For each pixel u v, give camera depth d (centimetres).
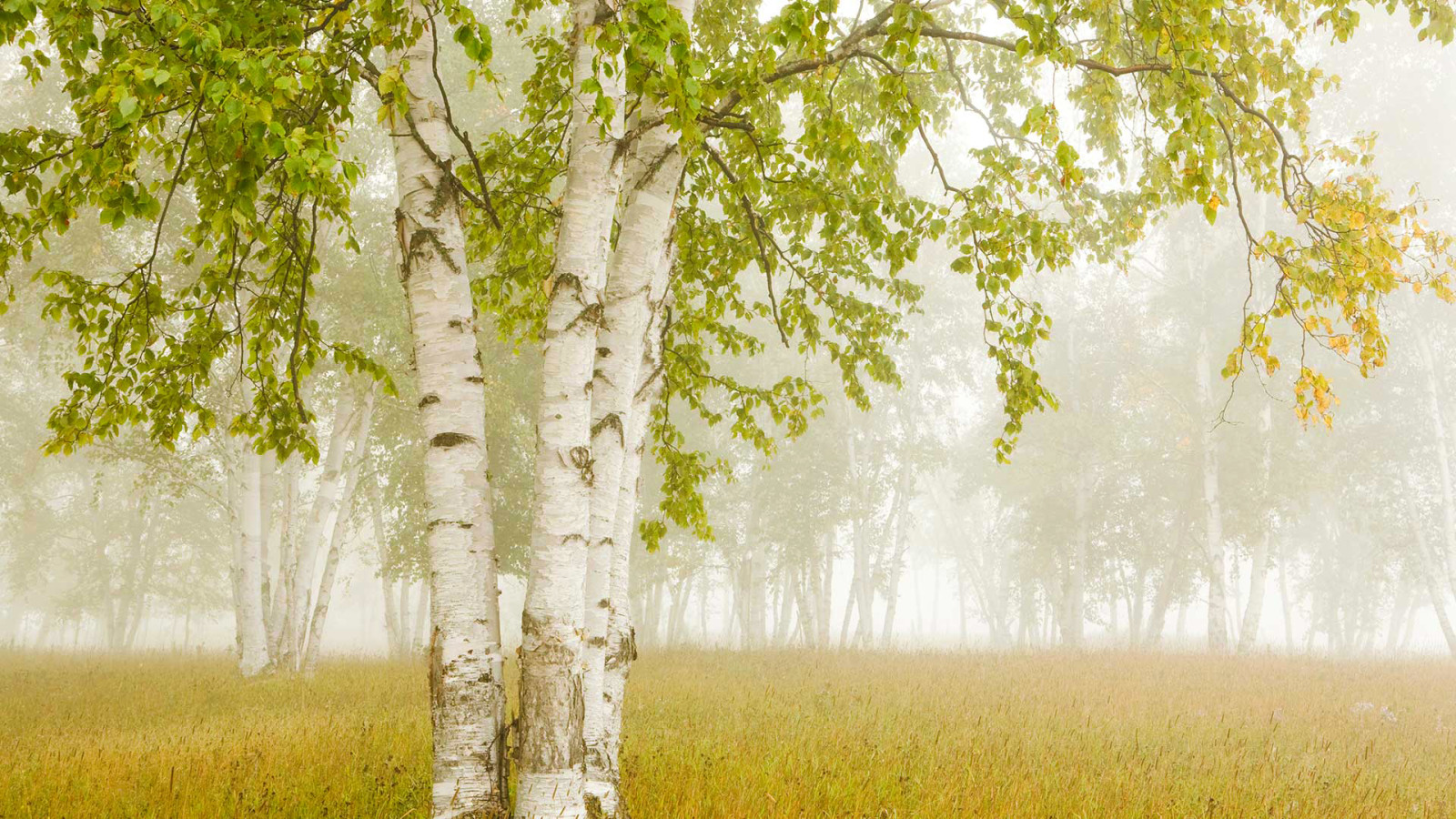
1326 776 679
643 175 482
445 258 416
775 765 599
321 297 1516
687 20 477
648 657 1784
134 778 566
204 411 562
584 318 403
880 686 1243
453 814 373
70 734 834
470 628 393
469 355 414
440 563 397
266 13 375
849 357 774
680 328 753
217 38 296
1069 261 636
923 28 525
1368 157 583
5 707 1024
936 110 833
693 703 990
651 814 466
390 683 1267
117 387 536
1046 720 926
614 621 466
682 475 739
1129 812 550
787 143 550
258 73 297
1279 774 699
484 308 737
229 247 525
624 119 438
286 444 564
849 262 743
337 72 420
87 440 535
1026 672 1538
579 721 374
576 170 418
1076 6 512
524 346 1895
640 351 464
